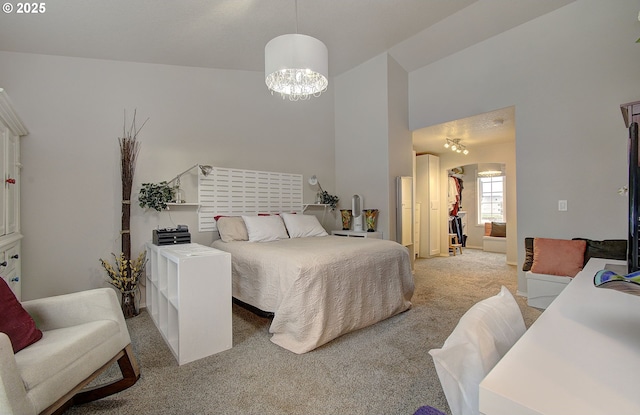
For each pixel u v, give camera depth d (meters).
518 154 3.52
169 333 2.26
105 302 1.72
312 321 2.24
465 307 3.10
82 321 1.67
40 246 2.76
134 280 2.98
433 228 6.34
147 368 1.98
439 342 2.33
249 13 2.79
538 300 3.00
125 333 1.76
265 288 2.53
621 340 0.69
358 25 3.39
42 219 2.77
